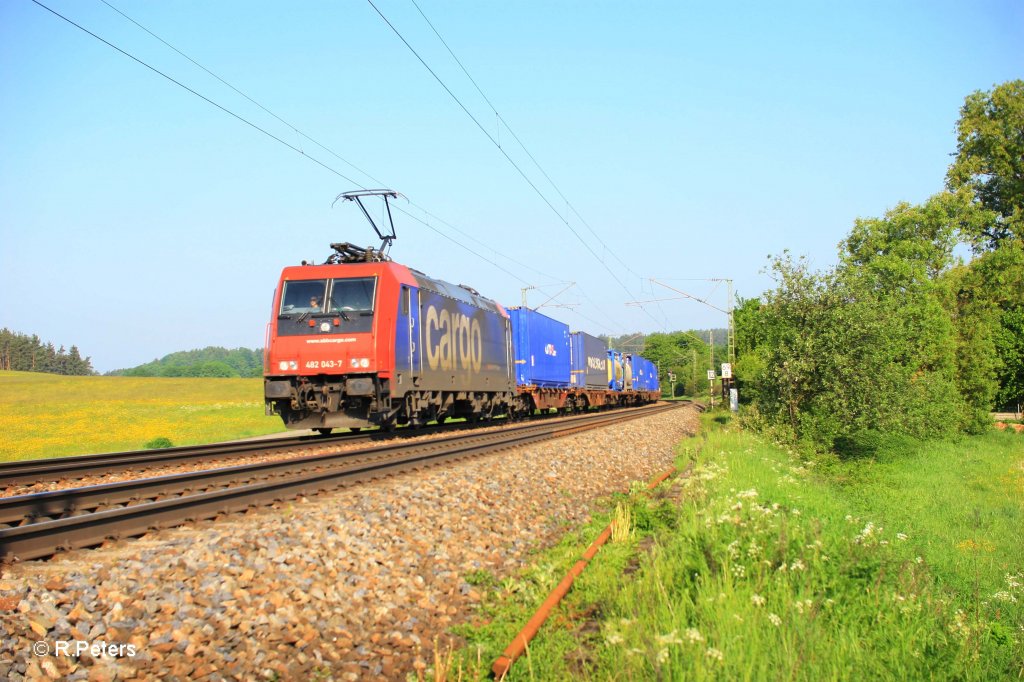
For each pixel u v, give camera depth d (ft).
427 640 19.85
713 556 23.47
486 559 27.68
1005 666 18.81
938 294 107.04
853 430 71.41
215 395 221.25
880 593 21.68
